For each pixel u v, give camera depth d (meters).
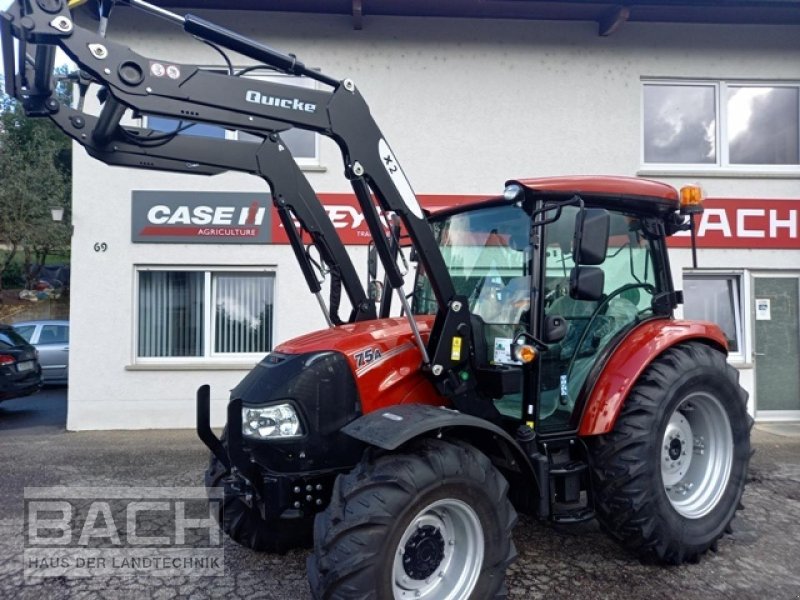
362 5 7.65
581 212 3.17
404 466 2.75
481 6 7.70
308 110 3.16
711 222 8.13
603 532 3.92
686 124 8.44
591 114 8.16
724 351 4.24
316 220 3.93
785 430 7.61
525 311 3.48
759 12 7.98
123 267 7.65
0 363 8.70
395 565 2.77
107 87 2.79
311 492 3.11
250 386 3.32
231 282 7.99
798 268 8.21
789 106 8.54
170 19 2.99
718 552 3.90
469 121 8.03
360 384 3.20
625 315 3.96
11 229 18.08
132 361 7.68
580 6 7.72
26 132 19.00
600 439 3.56
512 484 3.54
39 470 5.79
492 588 2.91
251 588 3.44
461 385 3.37
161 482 5.41
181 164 3.55
